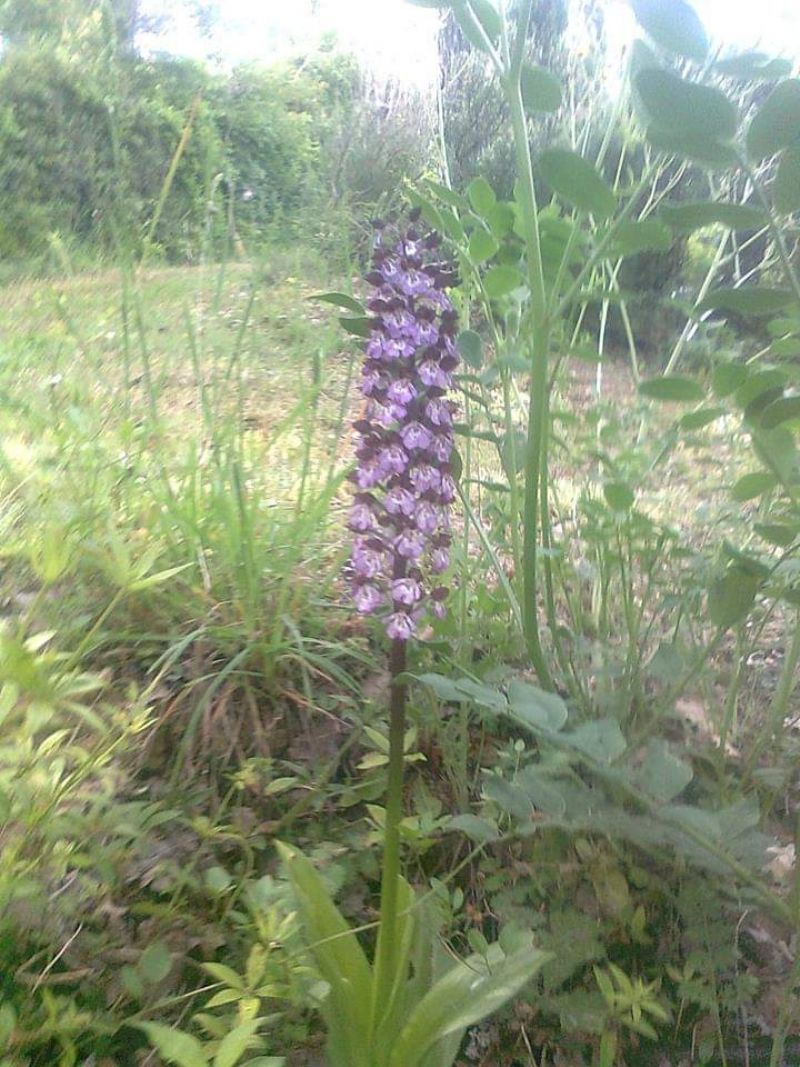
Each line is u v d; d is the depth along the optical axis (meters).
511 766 0.56
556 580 0.66
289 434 0.82
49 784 0.44
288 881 0.45
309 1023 0.46
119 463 0.67
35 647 0.40
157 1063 0.43
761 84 0.57
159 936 0.47
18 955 0.44
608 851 0.51
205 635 0.59
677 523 0.72
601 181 0.42
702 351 0.76
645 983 0.49
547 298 0.52
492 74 1.25
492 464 0.87
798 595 0.44
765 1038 0.48
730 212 0.38
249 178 1.53
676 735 0.59
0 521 0.63
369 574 0.37
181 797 0.53
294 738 0.58
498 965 0.39
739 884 0.51
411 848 0.52
